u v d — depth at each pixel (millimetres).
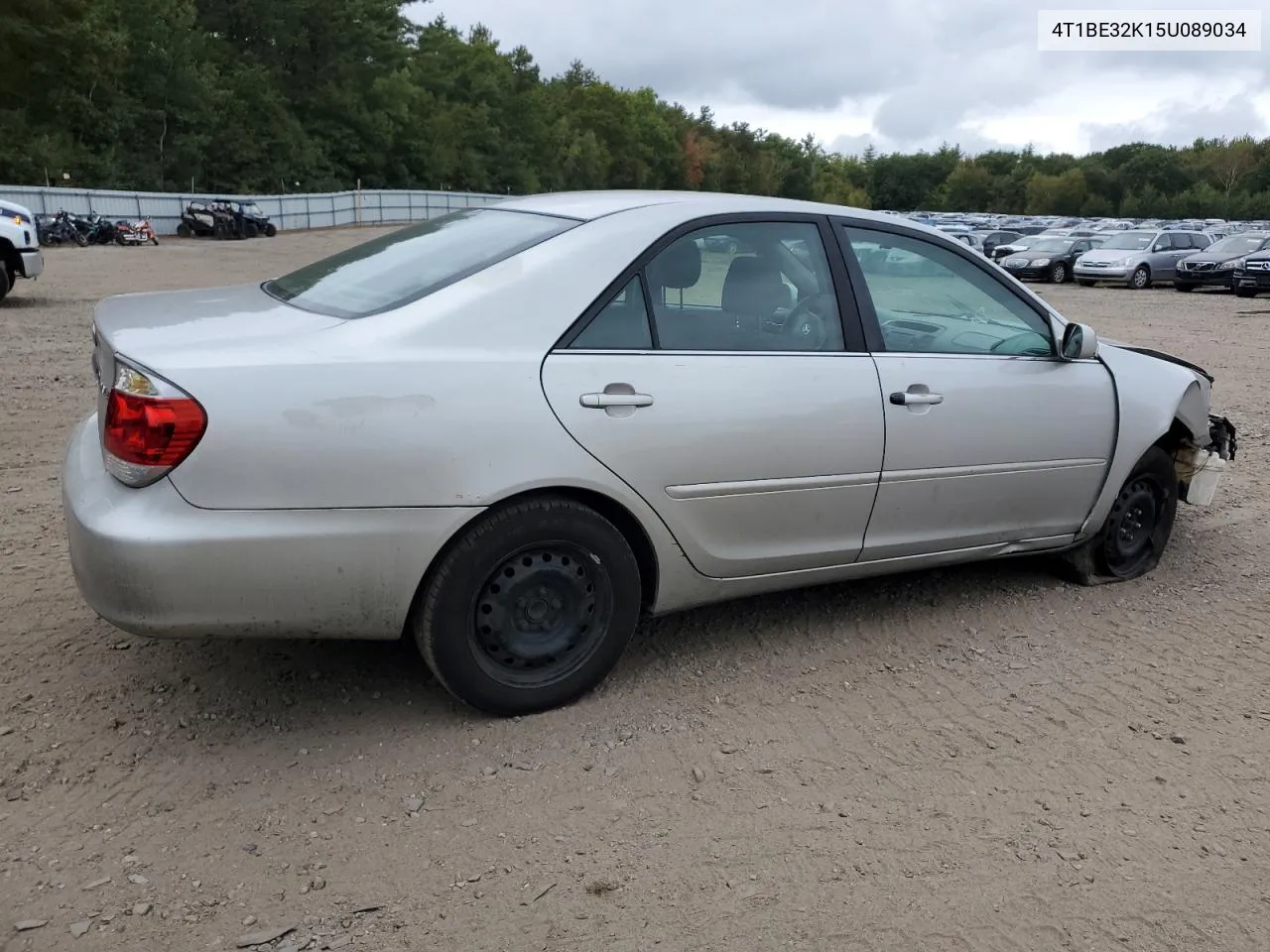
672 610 3715
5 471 6066
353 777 3082
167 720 3350
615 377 3332
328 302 3441
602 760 3232
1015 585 4871
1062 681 3891
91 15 54062
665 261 3533
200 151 60594
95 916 2473
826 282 3875
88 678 3592
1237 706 3738
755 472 3596
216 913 2502
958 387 4039
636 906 2582
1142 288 28062
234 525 2896
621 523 3498
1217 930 2592
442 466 3070
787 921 2549
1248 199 108188
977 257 4285
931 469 4004
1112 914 2629
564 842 2824
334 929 2467
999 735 3479
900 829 2938
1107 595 4793
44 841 2738
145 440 2838
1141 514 4945
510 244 3494
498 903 2576
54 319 13375
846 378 3773
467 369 3125
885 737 3438
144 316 3373
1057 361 4398
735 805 3018
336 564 3014
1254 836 2979
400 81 76125
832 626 4312
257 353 2967
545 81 112688
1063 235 31906
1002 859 2824
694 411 3449
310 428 2932
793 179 136875
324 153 70625
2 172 49438
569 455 3238
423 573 3129
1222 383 11055
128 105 57656
